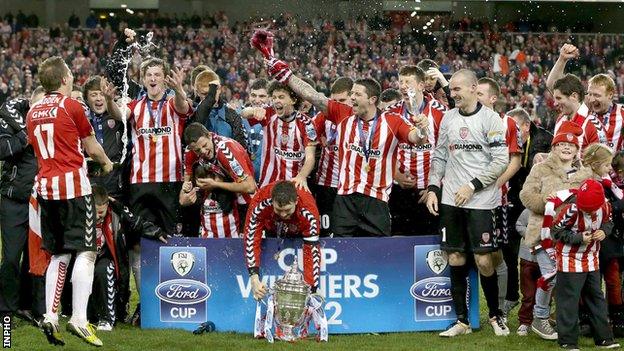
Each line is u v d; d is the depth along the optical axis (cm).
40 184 665
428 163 843
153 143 797
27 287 807
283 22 3684
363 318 770
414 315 777
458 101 743
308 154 784
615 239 743
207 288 771
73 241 663
